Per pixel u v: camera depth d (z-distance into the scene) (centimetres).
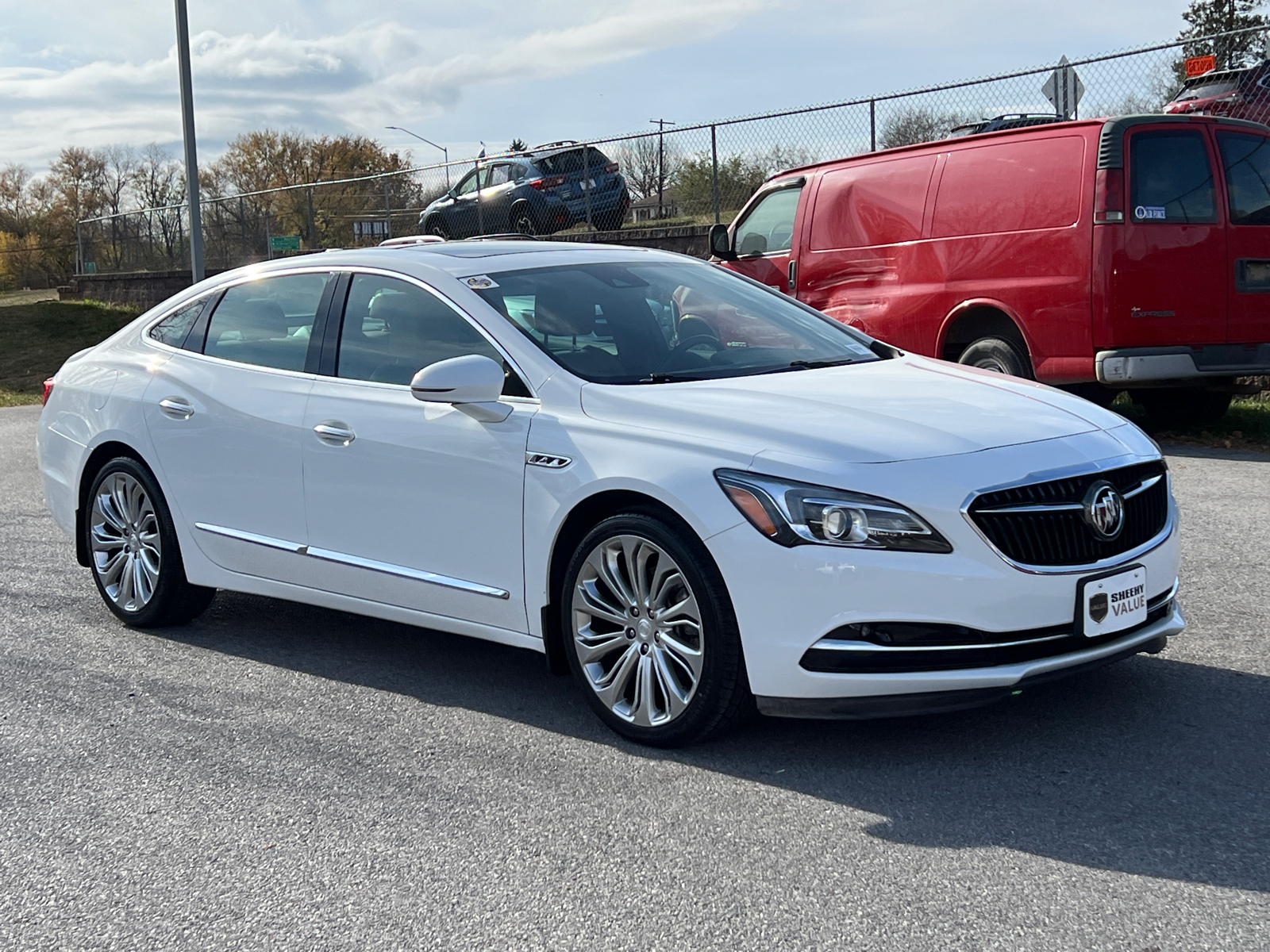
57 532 805
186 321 568
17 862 339
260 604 614
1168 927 276
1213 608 530
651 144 1773
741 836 333
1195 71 1244
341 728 432
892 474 362
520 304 465
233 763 403
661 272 520
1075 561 372
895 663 359
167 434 544
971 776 365
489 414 435
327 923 297
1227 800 342
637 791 366
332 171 8238
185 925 300
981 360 961
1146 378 878
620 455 399
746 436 385
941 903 291
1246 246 897
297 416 494
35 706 468
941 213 975
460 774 386
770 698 371
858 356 491
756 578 367
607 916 294
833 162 1080
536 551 421
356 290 502
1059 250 895
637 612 400
